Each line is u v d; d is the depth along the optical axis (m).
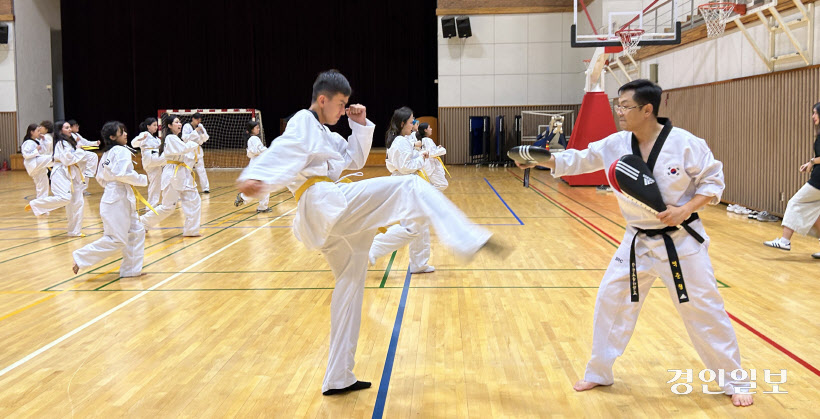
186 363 3.96
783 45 9.12
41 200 8.86
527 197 12.43
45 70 22.89
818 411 3.12
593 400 3.32
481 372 3.73
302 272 6.49
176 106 25.73
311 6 25.14
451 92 20.36
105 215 6.06
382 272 6.39
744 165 10.31
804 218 6.84
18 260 7.30
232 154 22.25
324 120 3.44
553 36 19.89
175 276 6.38
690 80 12.41
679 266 3.19
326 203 3.17
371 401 3.36
